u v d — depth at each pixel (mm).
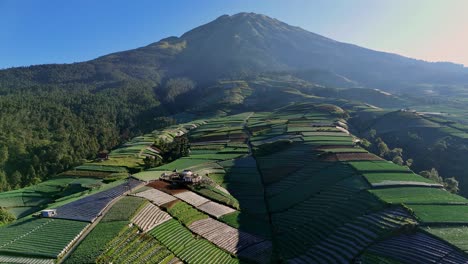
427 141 103062
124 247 41531
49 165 111062
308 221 53719
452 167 86750
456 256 37531
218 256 45094
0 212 60438
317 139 97562
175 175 75688
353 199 55625
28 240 42438
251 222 56875
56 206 57469
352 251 42594
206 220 55438
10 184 95938
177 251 44188
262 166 85312
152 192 62344
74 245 41688
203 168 85188
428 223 44281
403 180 60625
